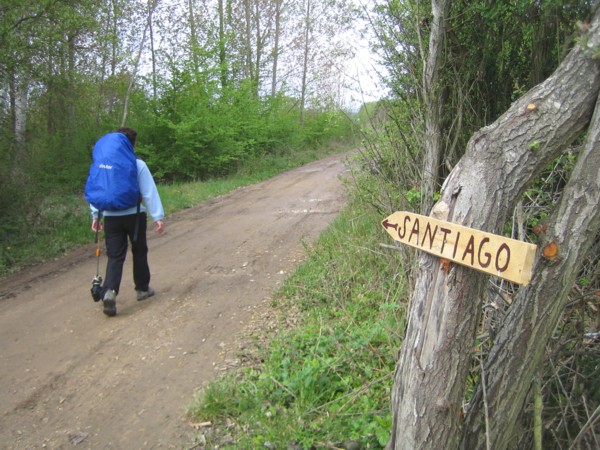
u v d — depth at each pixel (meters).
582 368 2.98
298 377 3.70
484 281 2.36
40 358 4.59
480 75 4.57
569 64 2.27
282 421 3.32
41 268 7.51
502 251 2.07
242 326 4.99
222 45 19.48
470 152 2.37
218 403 3.62
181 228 9.48
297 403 3.50
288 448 3.10
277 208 10.79
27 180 9.55
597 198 2.23
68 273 7.13
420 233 2.46
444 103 4.71
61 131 15.08
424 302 2.41
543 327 2.32
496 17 4.16
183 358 4.44
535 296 2.33
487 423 2.32
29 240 8.48
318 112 23.88
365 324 4.46
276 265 6.86
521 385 2.38
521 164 2.28
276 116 21.69
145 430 3.51
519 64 4.48
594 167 2.23
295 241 7.93
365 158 5.54
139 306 5.64
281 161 19.62
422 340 2.39
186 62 16.23
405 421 2.44
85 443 3.43
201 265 7.05
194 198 12.48
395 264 5.21
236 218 10.06
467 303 2.32
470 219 2.29
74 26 10.30
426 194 4.44
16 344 4.88
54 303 5.93
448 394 2.34
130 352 4.60
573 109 2.23
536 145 2.26
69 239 8.75
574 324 2.93
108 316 5.39
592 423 2.55
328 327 4.52
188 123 15.24
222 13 21.42
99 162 5.18
